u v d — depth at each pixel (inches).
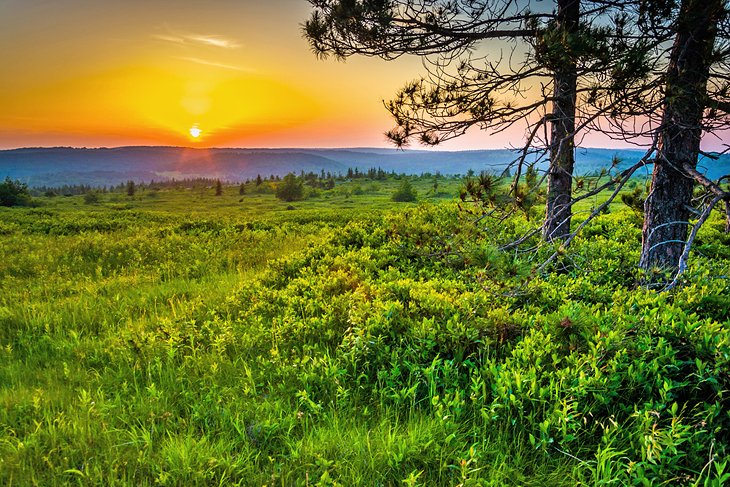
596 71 172.2
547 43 170.7
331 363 189.2
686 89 179.3
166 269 470.0
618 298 224.2
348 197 6117.1
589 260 302.0
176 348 224.7
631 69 160.4
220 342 223.9
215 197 7431.1
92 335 271.0
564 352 173.2
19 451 144.6
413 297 240.1
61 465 139.6
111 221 1102.4
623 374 148.6
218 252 568.1
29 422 169.3
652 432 124.0
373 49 241.1
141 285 406.6
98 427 161.3
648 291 213.5
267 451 145.6
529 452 139.3
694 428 136.3
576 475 129.1
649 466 120.7
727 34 177.0
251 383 184.9
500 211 225.3
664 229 248.7
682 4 173.2
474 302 219.0
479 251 180.4
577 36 163.9
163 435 155.7
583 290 249.6
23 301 351.6
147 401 179.5
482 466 130.1
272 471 137.0
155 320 289.1
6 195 4269.2
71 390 195.5
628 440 136.8
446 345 187.5
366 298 251.9
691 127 193.5
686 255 196.7
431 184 7490.2
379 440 145.1
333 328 237.0
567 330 180.1
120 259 555.2
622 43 171.6
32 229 943.0
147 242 649.6
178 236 722.2
